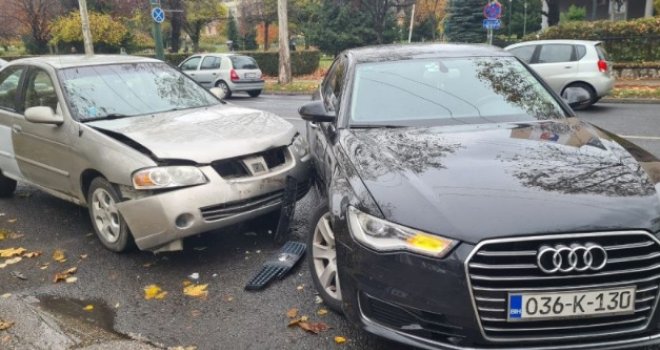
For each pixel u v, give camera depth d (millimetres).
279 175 4723
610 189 2852
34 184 5734
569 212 2676
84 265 4629
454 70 4543
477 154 3326
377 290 2859
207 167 4336
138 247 4449
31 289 4230
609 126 10352
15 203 6445
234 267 4484
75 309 3891
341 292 3137
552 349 2627
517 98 4273
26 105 5672
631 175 3004
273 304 3850
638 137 9055
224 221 4379
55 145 5137
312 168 5227
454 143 3537
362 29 37188
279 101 17844
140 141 4461
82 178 4934
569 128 3816
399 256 2768
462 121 4023
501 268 2605
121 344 3371
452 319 2672
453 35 35844
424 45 5094
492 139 3580
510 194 2834
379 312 2902
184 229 4215
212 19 39094
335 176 3516
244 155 4547
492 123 3971
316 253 3779
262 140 4734
